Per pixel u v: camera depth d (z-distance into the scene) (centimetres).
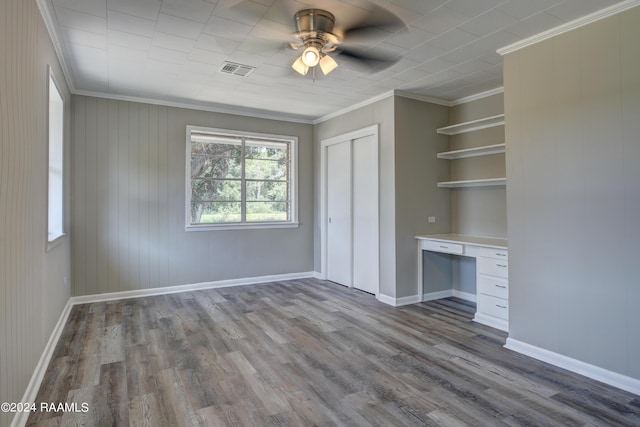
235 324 383
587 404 234
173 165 511
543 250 300
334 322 392
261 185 588
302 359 300
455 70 383
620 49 255
